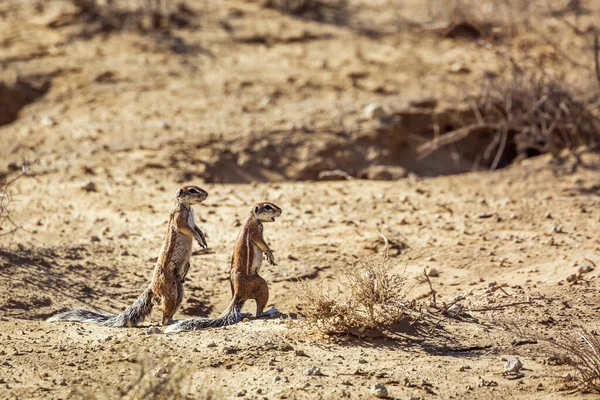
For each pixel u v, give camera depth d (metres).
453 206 35.78
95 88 50.28
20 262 28.05
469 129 43.84
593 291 25.05
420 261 29.09
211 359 20.00
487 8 59.09
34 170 40.22
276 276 28.25
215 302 26.62
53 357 20.11
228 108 47.47
